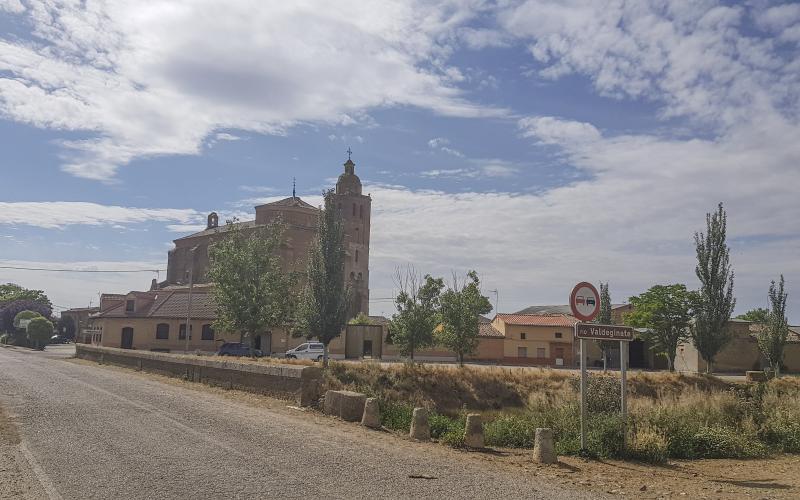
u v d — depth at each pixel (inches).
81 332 3550.7
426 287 1863.9
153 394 717.3
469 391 970.7
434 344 1891.0
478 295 1788.9
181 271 3253.0
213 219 3540.8
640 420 599.2
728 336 1462.8
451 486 327.6
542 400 864.3
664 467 475.8
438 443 505.7
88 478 309.7
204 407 605.6
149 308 2400.3
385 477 338.6
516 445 596.7
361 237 3444.9
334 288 1314.0
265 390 745.6
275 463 357.1
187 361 991.0
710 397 861.8
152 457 362.3
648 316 2038.6
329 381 687.1
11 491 283.1
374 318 3324.3
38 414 536.1
